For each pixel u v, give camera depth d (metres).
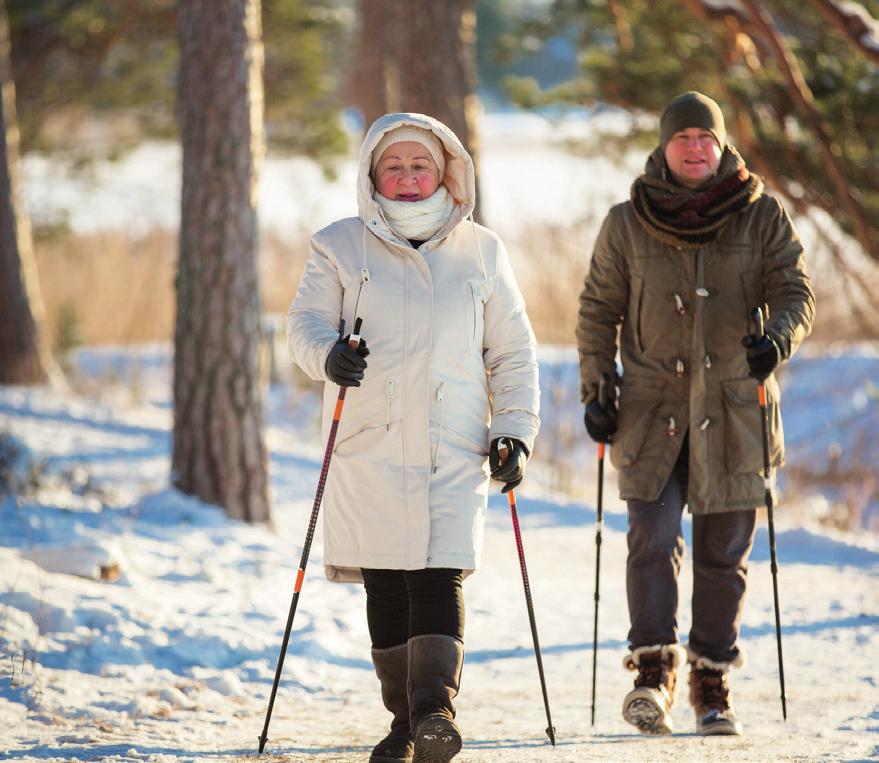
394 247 14.11
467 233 14.47
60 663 19.62
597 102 50.00
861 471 47.94
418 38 46.50
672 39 44.25
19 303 60.09
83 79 68.12
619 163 52.78
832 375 58.97
